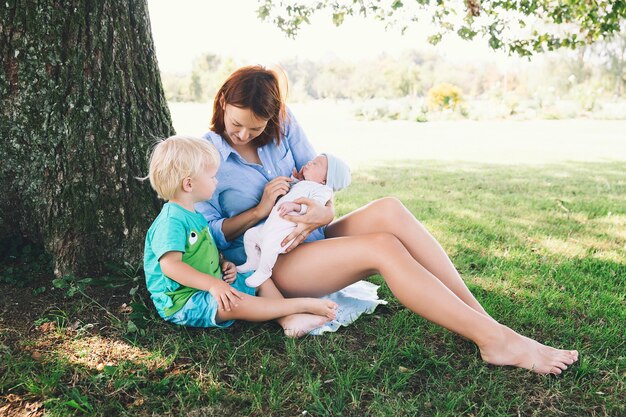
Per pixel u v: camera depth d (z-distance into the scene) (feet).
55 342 7.66
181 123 49.85
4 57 8.82
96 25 9.00
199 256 7.84
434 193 19.75
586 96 76.13
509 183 22.18
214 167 7.95
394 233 8.29
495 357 7.36
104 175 9.28
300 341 7.92
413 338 8.09
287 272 8.16
